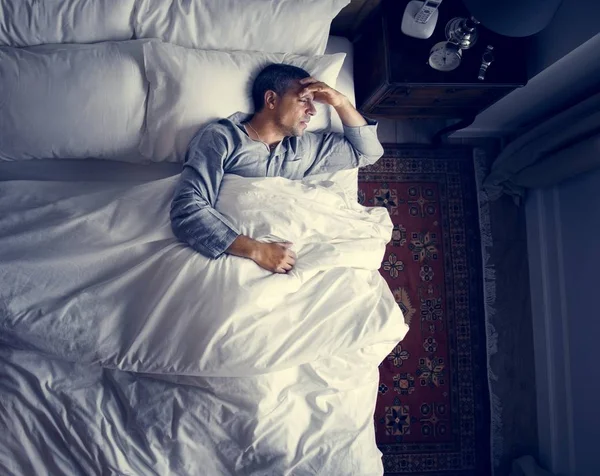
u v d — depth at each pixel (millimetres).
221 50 1564
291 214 1393
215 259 1302
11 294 1256
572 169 1822
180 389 1272
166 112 1478
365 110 1958
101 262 1335
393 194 2152
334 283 1374
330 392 1341
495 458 2053
